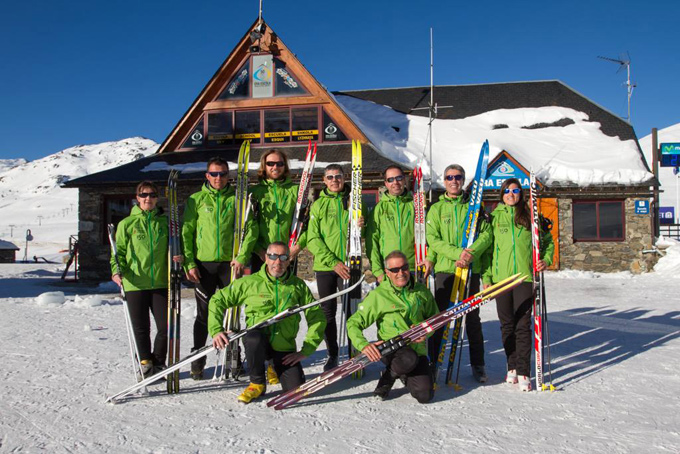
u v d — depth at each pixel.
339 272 4.42
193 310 7.89
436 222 4.37
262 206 4.58
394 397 3.75
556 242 15.20
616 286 11.88
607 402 3.56
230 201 4.43
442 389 3.96
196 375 4.25
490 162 15.46
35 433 2.99
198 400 3.67
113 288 12.60
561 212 15.24
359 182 4.77
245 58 15.03
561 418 3.24
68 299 9.31
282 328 3.82
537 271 3.94
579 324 6.88
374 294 3.87
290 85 14.86
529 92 21.00
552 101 20.50
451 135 18.28
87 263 14.45
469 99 21.06
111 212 14.84
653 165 17.69
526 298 4.04
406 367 3.49
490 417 3.27
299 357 3.77
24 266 23.81
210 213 4.38
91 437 2.94
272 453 2.70
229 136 15.12
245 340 3.75
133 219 4.31
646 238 14.89
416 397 3.58
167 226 4.45
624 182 14.94
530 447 2.77
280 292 3.88
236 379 4.27
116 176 14.02
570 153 17.03
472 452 2.71
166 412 3.39
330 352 4.53
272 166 4.61
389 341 3.59
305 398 3.73
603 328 6.57
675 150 17.92
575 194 15.16
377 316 3.85
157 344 4.34
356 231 4.48
